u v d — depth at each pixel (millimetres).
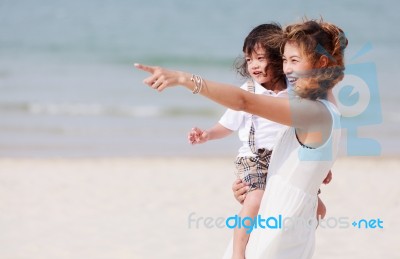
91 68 78875
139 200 28562
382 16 123062
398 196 29438
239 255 12719
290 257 11859
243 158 13680
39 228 24266
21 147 41375
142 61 85562
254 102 11016
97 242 22547
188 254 21297
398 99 55844
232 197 29094
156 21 113812
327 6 132750
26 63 81688
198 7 126938
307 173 11672
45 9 124250
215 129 14492
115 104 55938
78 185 31406
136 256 21047
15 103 56094
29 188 30719
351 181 32562
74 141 43438
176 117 51500
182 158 38438
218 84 10844
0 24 110500
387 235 23344
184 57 86500
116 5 129000
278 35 13570
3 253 21250
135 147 41750
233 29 107875
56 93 61281
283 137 11969
